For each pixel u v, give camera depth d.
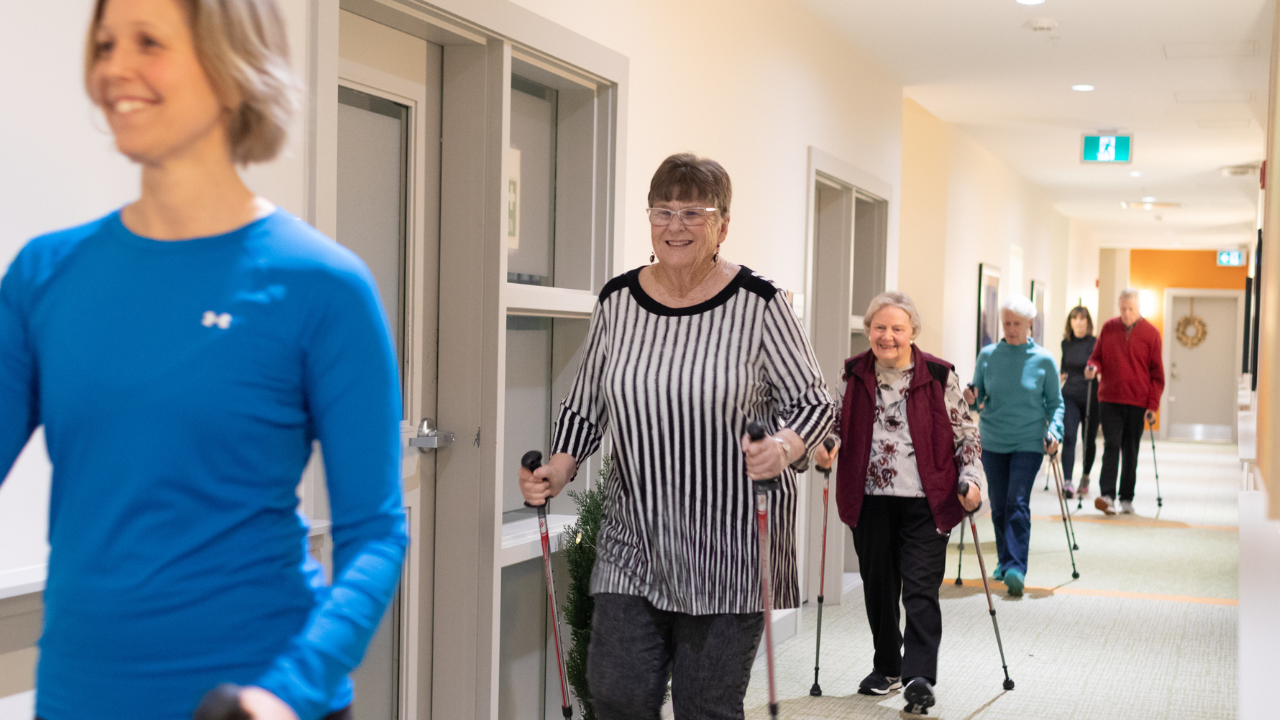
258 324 1.04
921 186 8.75
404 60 2.96
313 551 2.45
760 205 4.89
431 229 3.10
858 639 5.02
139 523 1.01
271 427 1.05
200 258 1.05
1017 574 5.78
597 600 2.39
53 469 1.07
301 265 1.07
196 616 1.02
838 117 5.92
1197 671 4.53
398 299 3.03
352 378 1.08
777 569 2.34
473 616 3.10
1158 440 19.33
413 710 3.08
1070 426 9.18
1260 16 5.55
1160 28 5.84
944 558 3.90
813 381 2.33
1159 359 8.86
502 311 3.08
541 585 3.57
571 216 3.66
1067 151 10.09
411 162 3.01
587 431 2.53
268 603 1.06
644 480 2.32
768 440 2.16
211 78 1.04
